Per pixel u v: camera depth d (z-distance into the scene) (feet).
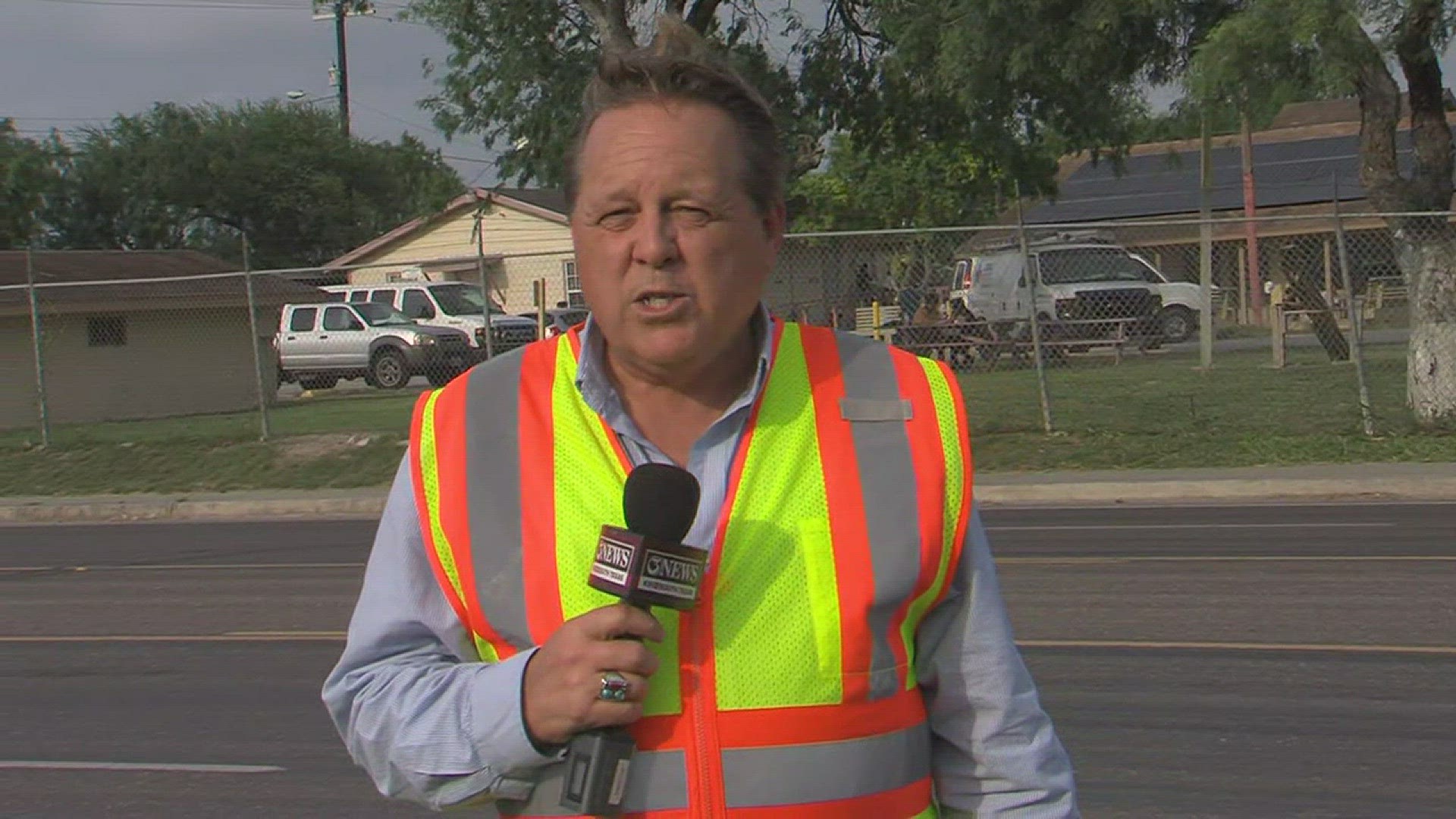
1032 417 62.23
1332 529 40.96
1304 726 22.03
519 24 80.53
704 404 7.18
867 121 85.35
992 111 73.41
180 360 96.48
